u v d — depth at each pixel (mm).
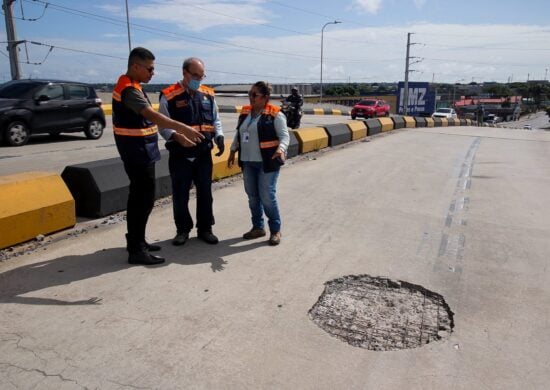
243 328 3357
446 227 5902
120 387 2705
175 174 4793
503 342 3266
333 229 5691
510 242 5367
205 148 4809
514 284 4223
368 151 12836
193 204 6664
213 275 4230
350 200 7164
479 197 7617
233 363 2951
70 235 5188
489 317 3611
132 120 4090
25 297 3725
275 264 4527
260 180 4926
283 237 5332
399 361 3021
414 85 52750
